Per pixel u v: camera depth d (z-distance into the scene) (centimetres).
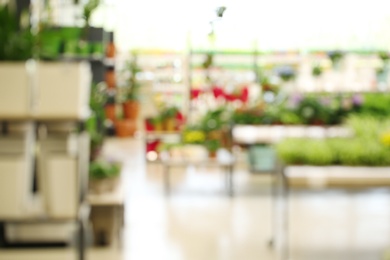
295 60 1113
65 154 332
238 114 848
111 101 1246
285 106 840
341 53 886
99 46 716
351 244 520
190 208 650
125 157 1003
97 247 494
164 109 912
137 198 699
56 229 421
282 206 659
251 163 865
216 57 1239
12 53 340
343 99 859
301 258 480
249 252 495
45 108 330
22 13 432
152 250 496
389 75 954
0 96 325
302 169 463
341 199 700
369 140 505
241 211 637
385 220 604
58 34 461
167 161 716
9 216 327
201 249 501
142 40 1348
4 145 330
